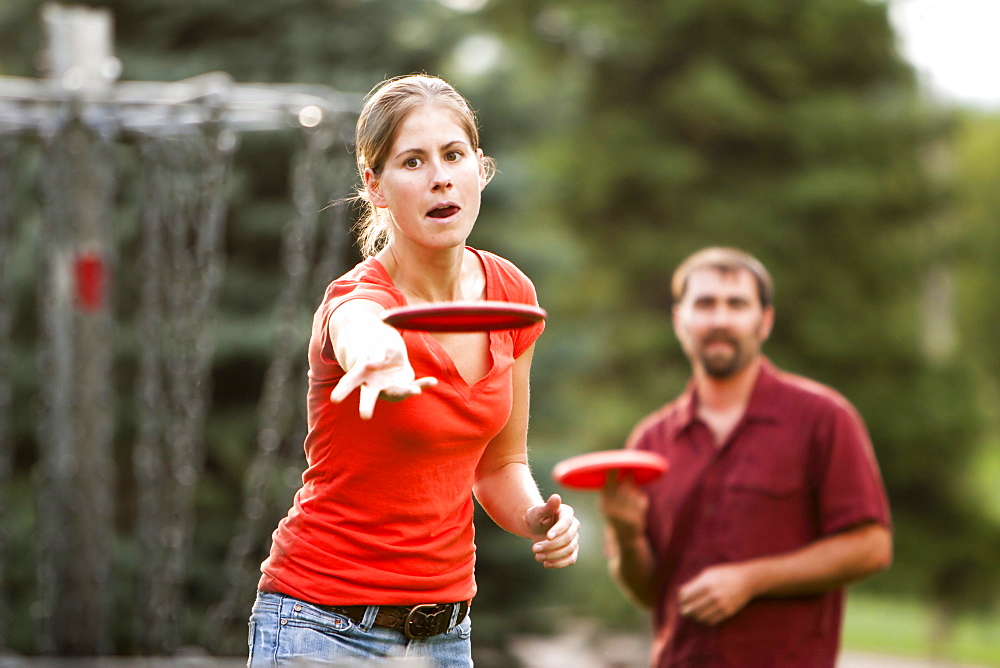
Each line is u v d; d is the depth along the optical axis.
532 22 57.88
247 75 29.75
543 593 29.84
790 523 12.04
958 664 50.03
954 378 58.91
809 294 56.81
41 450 19.38
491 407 7.18
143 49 30.22
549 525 7.56
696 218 56.41
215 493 27.78
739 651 11.84
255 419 28.75
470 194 7.21
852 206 56.19
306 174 17.33
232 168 28.98
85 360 17.45
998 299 67.81
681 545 12.38
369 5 30.75
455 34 31.27
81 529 17.52
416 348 6.89
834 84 59.03
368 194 7.37
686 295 12.82
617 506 12.23
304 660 6.68
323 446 7.19
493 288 7.77
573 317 52.22
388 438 6.96
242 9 29.98
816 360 57.06
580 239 56.41
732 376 12.51
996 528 57.00
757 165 57.38
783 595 11.81
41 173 18.08
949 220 60.75
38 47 30.44
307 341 28.02
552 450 31.31
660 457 12.45
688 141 57.56
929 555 56.59
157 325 19.02
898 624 61.81
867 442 12.16
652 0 56.91
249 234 29.38
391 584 7.19
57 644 17.55
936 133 58.81
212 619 17.89
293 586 7.27
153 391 19.00
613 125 56.28
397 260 7.42
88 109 16.62
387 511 7.17
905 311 58.81
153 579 18.78
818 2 56.97
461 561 7.52
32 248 27.23
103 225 17.55
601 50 56.69
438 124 7.11
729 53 57.00
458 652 7.61
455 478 7.31
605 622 42.94
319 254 29.08
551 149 54.50
